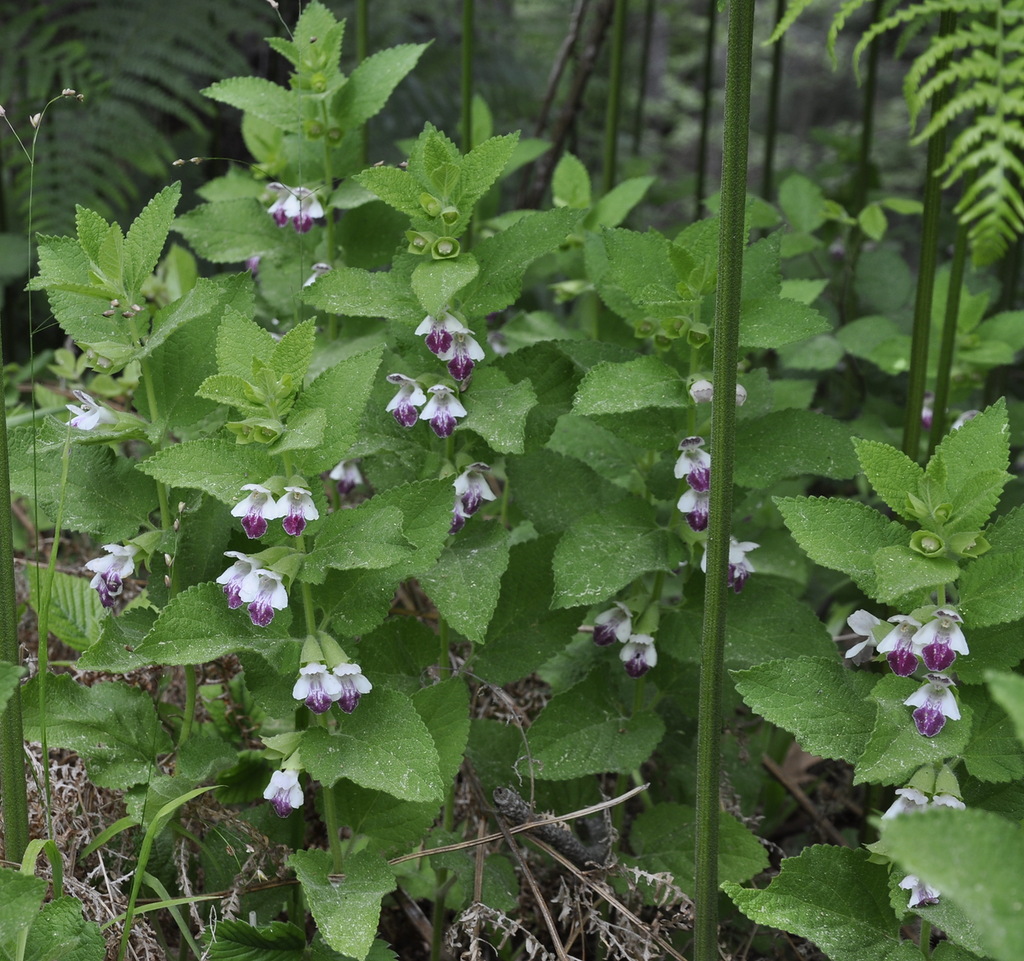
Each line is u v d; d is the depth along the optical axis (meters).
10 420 1.26
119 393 1.37
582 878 1.03
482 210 1.45
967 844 0.73
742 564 1.03
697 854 0.97
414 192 1.00
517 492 1.11
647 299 1.03
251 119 1.31
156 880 0.97
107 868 1.06
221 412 1.07
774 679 0.95
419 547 0.97
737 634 1.07
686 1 4.07
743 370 1.21
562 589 1.03
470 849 1.09
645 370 1.02
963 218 0.89
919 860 0.73
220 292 0.98
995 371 1.51
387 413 1.06
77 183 1.86
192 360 1.02
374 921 0.93
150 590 1.04
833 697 0.94
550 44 2.74
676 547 1.05
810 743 0.94
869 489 1.53
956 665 0.93
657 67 4.33
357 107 1.17
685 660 1.07
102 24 1.91
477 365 1.05
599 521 1.06
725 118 0.89
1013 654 0.92
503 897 1.05
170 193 1.00
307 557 0.94
